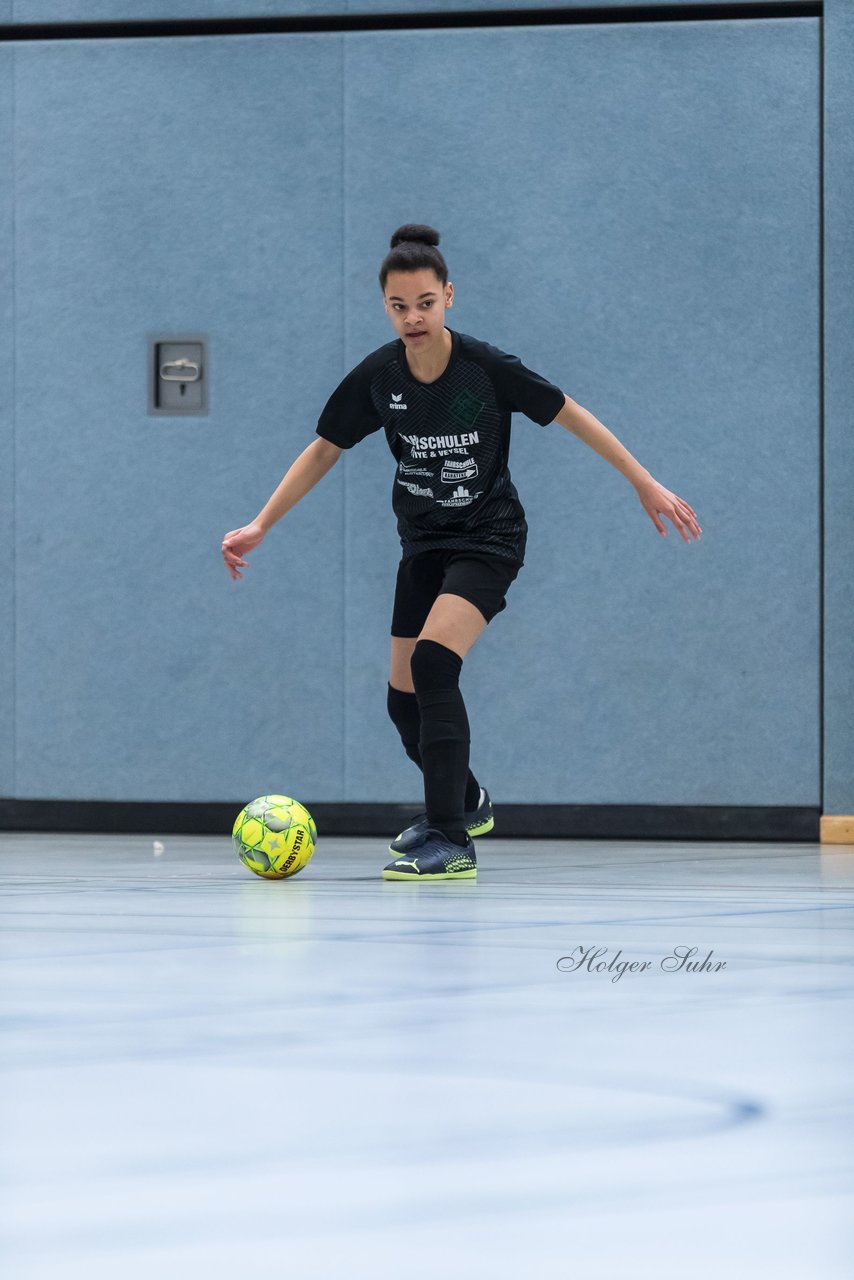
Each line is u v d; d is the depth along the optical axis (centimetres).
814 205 1441
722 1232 299
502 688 1480
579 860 1226
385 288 1021
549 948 670
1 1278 275
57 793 1538
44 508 1537
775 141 1444
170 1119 382
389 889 961
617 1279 274
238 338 1509
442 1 1473
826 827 1426
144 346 1521
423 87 1482
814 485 1444
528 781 1478
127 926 759
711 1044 467
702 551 1455
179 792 1521
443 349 1042
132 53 1519
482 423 1049
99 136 1523
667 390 1459
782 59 1443
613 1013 518
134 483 1523
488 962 631
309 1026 496
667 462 1459
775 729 1449
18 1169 339
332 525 1495
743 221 1448
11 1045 468
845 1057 449
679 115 1453
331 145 1495
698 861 1216
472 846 1063
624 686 1465
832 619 1439
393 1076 427
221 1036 481
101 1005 534
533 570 1471
